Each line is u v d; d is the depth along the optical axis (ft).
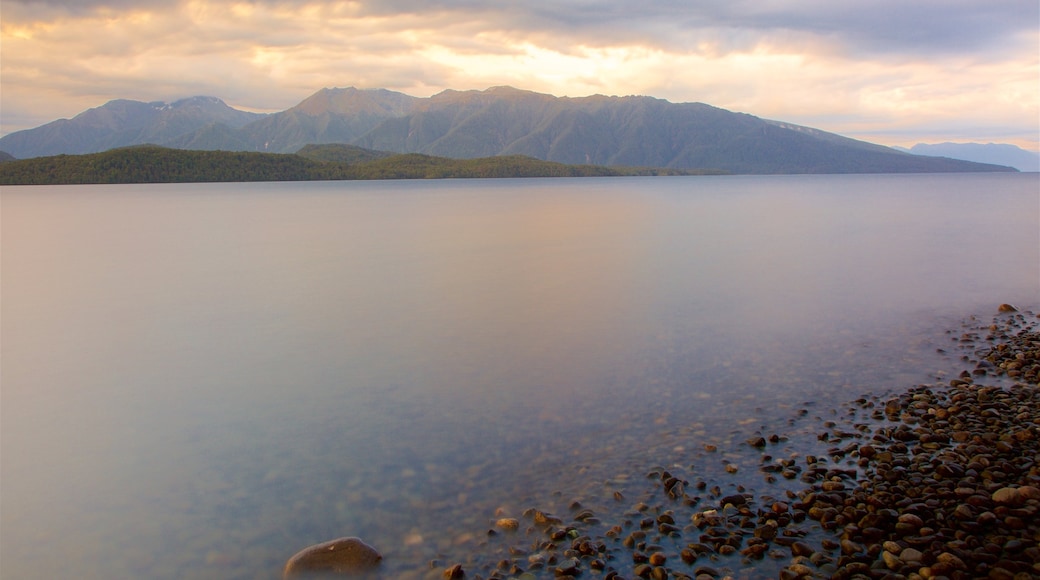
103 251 162.50
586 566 26.58
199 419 47.26
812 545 27.27
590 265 122.31
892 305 80.64
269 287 103.96
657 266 119.55
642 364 57.21
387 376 55.77
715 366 55.93
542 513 31.24
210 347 67.97
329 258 140.05
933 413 41.32
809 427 41.24
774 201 375.25
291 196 521.65
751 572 25.68
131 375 58.90
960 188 572.92
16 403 52.11
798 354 59.00
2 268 132.77
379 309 84.84
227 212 318.65
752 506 30.99
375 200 439.22
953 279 99.35
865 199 383.45
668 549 27.58
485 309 83.30
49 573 29.12
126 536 31.86
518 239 175.32
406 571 27.58
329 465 38.60
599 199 427.33
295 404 49.55
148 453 41.68
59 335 75.31
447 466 37.81
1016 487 28.63
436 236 187.21
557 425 43.45
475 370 56.80
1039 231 176.24
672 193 528.22
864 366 54.60
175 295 99.19
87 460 40.91
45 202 441.68
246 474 37.93
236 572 28.66
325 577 27.35
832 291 91.25
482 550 28.78
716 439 39.83
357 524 31.73
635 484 34.14
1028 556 24.08
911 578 23.63
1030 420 38.09
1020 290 89.20
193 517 33.40
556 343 65.41
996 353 55.31
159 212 323.37
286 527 31.91
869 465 34.53
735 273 109.29
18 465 40.42
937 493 29.66
